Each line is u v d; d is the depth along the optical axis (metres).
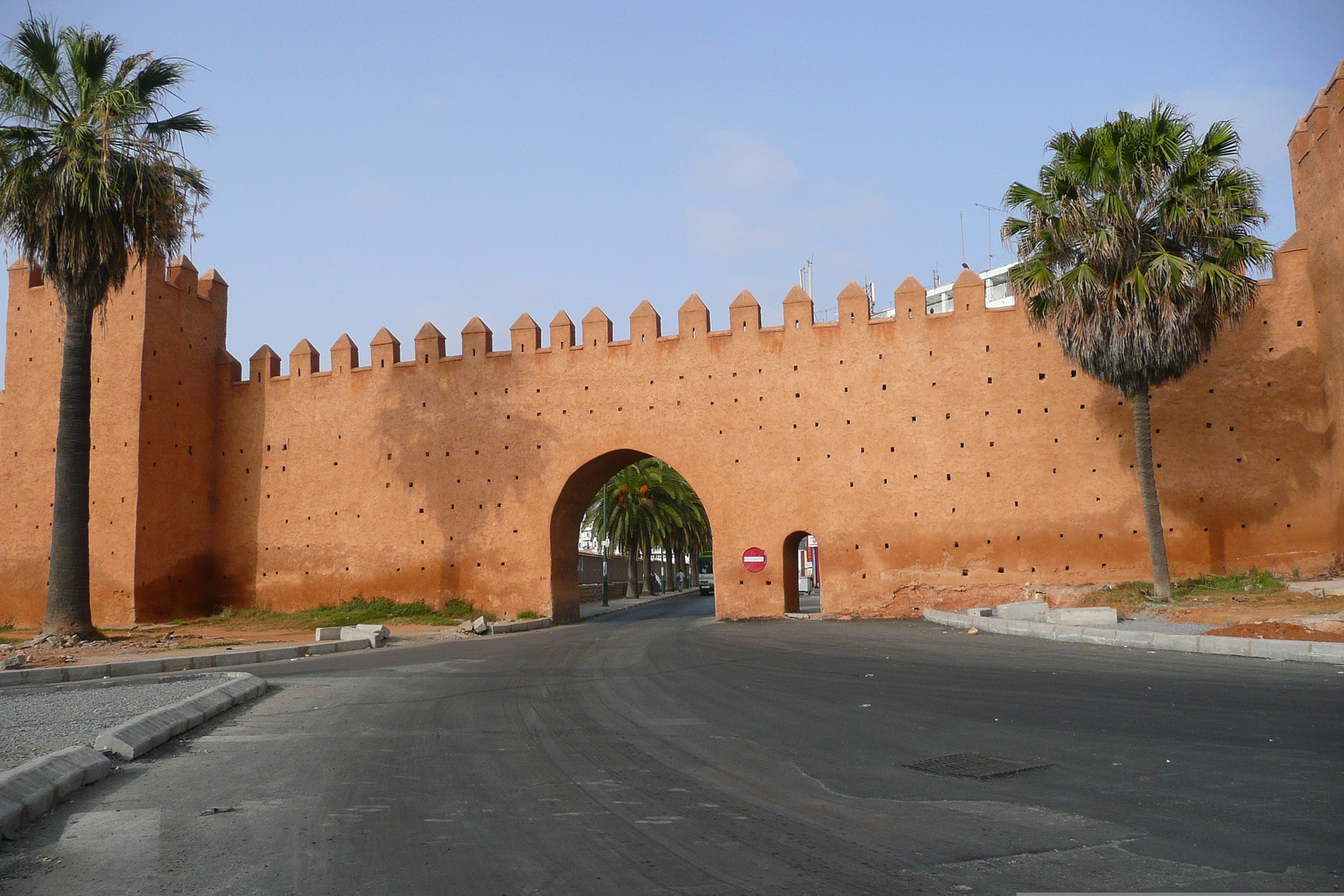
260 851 5.16
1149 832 5.14
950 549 27.80
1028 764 6.98
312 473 34.22
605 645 20.94
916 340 28.89
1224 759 6.88
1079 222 21.77
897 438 28.70
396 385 33.72
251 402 35.31
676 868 4.74
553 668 15.86
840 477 29.08
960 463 28.02
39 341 33.94
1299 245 25.48
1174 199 21.38
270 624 31.47
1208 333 21.92
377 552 33.12
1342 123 22.31
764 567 29.48
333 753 8.16
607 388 31.50
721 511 30.02
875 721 9.20
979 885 4.39
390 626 30.52
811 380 29.72
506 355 32.69
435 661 18.22
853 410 29.22
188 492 34.09
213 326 35.88
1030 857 4.78
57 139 21.42
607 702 11.25
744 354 30.42
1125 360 21.69
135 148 21.78
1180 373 22.08
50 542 32.59
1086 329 21.84
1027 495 27.28
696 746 8.18
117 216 22.23
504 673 15.25
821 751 7.79
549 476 31.69
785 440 29.72
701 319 30.95
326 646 22.11
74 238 21.36
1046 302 23.11
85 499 22.84
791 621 28.25
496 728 9.42
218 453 35.44
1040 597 25.67
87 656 20.31
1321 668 11.91
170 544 33.06
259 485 34.81
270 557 34.28
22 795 5.94
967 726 8.72
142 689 13.05
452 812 5.98
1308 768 6.52
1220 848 4.81
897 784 6.50
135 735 8.31
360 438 33.84
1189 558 25.70
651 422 30.94
